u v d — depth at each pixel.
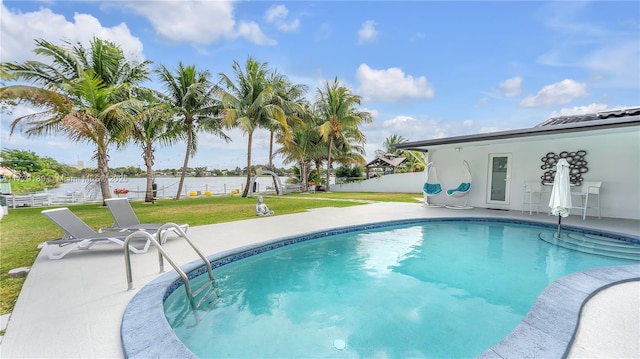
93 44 12.34
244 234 6.42
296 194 19.92
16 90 8.06
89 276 3.85
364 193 20.81
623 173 8.09
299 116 20.47
